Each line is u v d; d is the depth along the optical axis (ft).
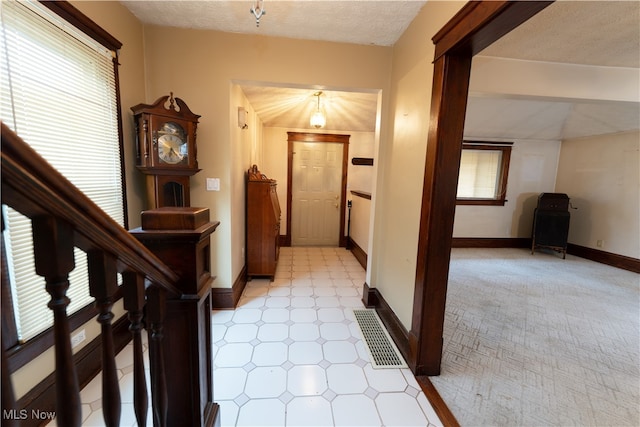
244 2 5.83
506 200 16.42
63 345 1.80
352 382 5.37
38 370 4.26
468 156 16.07
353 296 9.19
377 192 8.13
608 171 13.88
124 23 6.09
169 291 2.82
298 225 15.62
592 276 11.96
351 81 7.52
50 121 4.32
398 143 6.92
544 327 7.63
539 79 7.47
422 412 4.72
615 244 13.57
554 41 6.33
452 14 4.61
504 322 7.88
